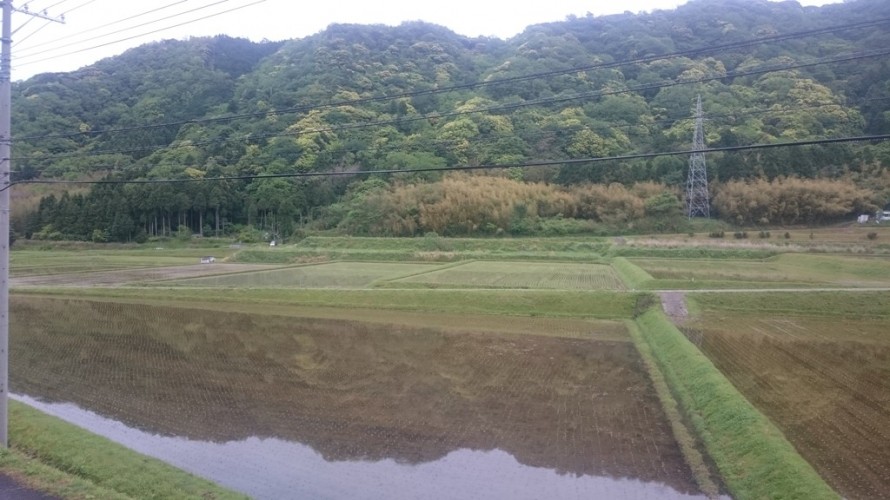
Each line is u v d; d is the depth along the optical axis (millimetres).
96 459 11625
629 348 22953
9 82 12523
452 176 84688
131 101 95562
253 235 81750
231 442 13227
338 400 16219
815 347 21438
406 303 32781
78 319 28891
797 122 77500
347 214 77250
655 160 83938
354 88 87938
